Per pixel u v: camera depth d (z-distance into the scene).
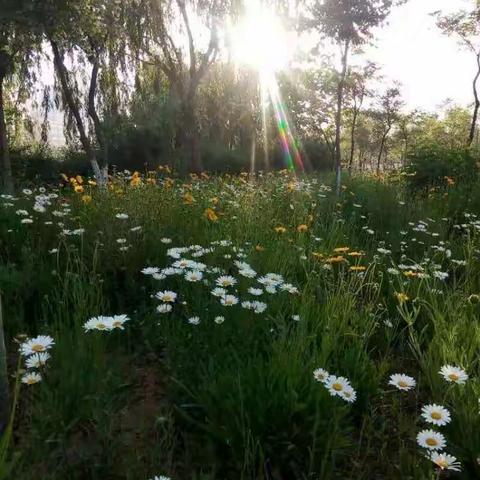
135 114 19.91
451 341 2.59
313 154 28.98
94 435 2.06
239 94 20.59
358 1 8.66
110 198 5.33
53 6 10.72
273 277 3.15
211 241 4.09
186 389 2.19
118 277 3.66
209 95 21.09
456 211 6.79
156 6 15.91
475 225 5.45
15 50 13.69
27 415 2.14
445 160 10.26
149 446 2.03
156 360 2.74
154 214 4.70
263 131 23.81
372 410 2.27
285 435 1.96
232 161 23.91
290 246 4.28
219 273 3.28
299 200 6.40
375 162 53.72
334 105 25.45
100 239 3.89
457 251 4.84
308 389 2.11
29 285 3.24
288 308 3.01
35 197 5.34
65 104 18.52
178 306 3.11
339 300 3.04
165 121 19.20
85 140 14.59
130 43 16.53
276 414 2.01
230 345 2.50
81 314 2.60
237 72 20.14
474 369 2.46
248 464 1.81
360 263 4.27
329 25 9.04
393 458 2.07
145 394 2.46
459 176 9.80
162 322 2.89
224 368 2.35
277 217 5.54
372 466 2.03
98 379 2.19
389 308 3.36
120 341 2.84
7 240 4.11
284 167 26.08
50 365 2.25
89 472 1.85
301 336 2.39
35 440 1.88
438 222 5.99
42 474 1.80
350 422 2.28
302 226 4.45
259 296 3.15
